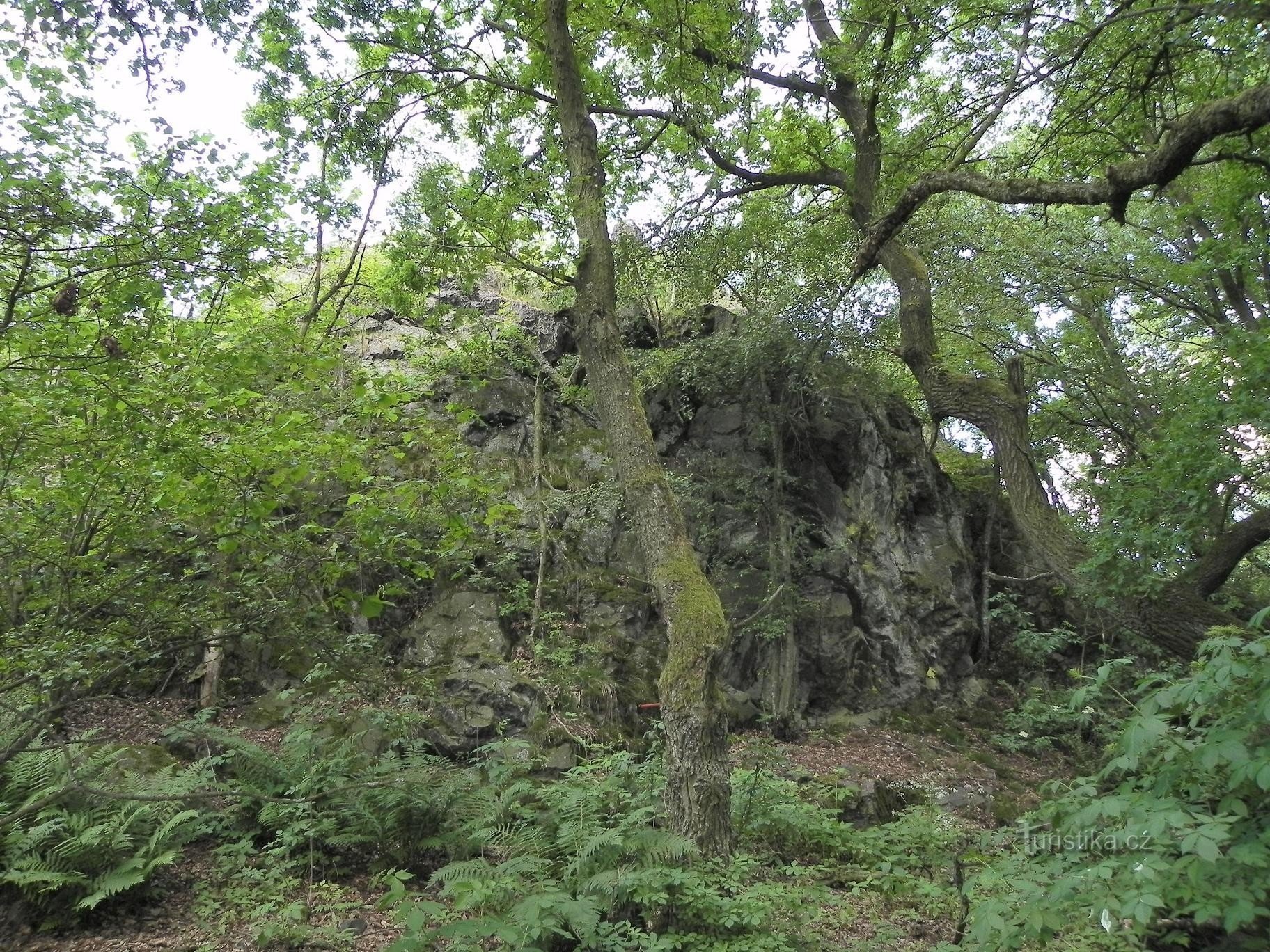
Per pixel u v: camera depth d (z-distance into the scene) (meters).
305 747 7.55
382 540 5.55
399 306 10.23
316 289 10.96
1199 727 3.27
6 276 4.59
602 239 8.62
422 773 7.24
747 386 14.41
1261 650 2.80
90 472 5.28
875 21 10.09
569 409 14.65
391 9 10.44
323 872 6.85
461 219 8.88
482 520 6.38
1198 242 15.91
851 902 6.29
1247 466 8.39
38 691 5.68
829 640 13.56
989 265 16.20
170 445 4.75
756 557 13.67
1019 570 17.09
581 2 10.38
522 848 6.36
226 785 7.07
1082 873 2.98
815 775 9.79
